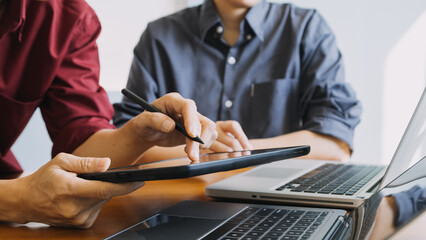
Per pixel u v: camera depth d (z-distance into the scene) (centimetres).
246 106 161
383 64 268
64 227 62
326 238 48
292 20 164
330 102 145
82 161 59
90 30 118
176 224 56
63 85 112
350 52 273
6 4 106
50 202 59
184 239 50
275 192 69
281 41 163
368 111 273
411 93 264
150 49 166
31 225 64
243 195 72
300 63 162
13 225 64
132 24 305
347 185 73
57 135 107
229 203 67
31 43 109
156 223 57
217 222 56
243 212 60
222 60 163
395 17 263
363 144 276
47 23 110
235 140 96
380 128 271
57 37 111
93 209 60
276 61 163
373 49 269
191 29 165
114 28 301
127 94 78
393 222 45
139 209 70
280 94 158
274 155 63
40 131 292
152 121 74
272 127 159
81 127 103
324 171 88
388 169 59
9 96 109
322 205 66
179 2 311
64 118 108
